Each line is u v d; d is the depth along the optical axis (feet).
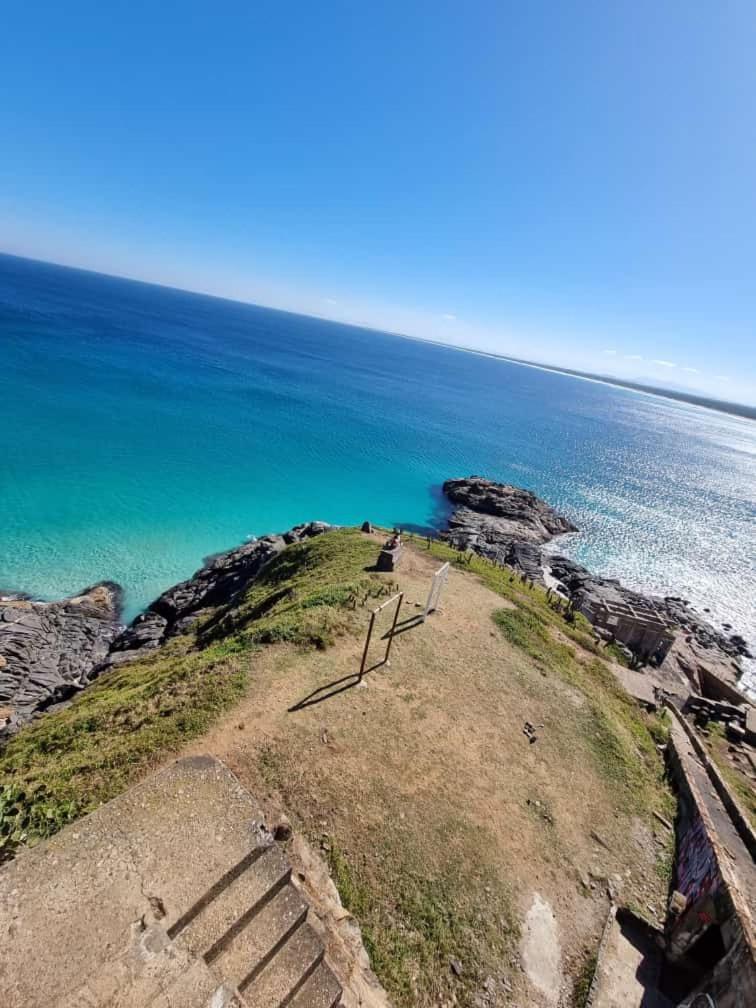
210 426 242.17
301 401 338.54
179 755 40.04
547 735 56.08
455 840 39.50
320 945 20.30
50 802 34.06
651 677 95.25
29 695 79.97
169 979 15.43
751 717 88.22
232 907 18.66
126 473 171.63
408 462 257.14
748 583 190.60
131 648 96.17
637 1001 33.42
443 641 68.49
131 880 17.95
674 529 235.20
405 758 45.73
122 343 394.11
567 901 38.65
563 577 161.58
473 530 181.47
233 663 54.29
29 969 14.90
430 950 32.01
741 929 31.45
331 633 62.49
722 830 46.19
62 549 124.47
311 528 144.56
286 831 34.06
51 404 219.20
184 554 136.67
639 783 54.65
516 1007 31.22
